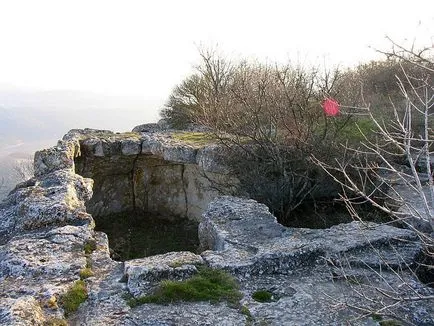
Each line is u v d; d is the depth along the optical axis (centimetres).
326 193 1041
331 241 608
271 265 541
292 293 494
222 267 534
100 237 628
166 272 513
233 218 698
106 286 501
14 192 893
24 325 391
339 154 975
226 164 1088
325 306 466
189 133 1447
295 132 993
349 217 961
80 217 678
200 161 1155
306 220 989
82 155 1288
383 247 602
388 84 1502
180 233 1239
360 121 1185
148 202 1412
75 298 467
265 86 1081
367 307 419
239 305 469
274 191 1000
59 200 711
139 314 447
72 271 520
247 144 1080
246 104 1034
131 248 1129
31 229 661
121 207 1400
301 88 1044
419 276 559
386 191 905
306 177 957
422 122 1124
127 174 1401
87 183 871
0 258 555
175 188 1375
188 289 482
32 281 498
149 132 1520
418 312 451
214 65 1652
